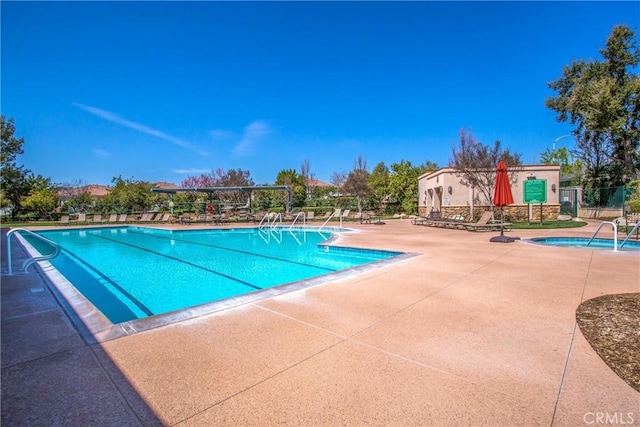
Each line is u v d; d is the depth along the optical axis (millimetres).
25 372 2592
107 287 7152
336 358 2828
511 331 3389
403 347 3035
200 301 6172
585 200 24391
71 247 13367
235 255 11070
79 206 32000
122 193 30703
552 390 2322
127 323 3637
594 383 2398
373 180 32125
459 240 11219
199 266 9320
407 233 13969
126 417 2055
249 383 2445
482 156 18922
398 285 5254
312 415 2072
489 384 2404
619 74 22609
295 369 2646
